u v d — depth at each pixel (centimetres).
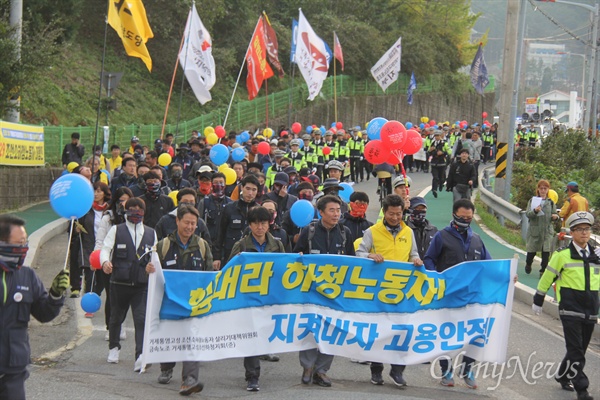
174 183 1608
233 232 1135
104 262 945
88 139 3058
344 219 1020
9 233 596
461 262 951
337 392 880
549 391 942
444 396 888
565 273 934
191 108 4312
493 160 4678
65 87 3488
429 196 3009
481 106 8131
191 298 859
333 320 909
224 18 4762
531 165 3222
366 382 945
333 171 1417
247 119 4638
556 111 12356
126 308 982
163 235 1039
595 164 3684
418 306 927
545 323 1309
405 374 994
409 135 1221
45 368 953
